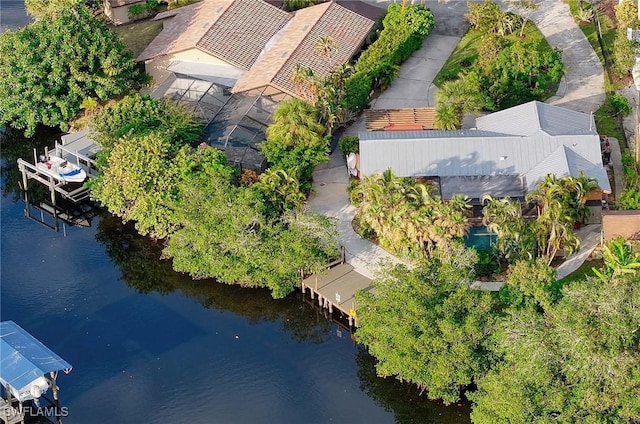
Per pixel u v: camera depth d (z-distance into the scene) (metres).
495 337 80.81
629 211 96.81
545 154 103.00
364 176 101.75
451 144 104.12
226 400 86.56
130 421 84.81
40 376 83.81
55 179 111.69
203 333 93.75
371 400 86.25
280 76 114.44
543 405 76.19
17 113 117.00
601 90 119.44
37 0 132.12
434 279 86.00
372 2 141.50
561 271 94.69
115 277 101.00
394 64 124.00
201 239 95.38
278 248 94.94
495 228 92.06
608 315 76.00
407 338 81.44
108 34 119.62
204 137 109.19
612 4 134.38
